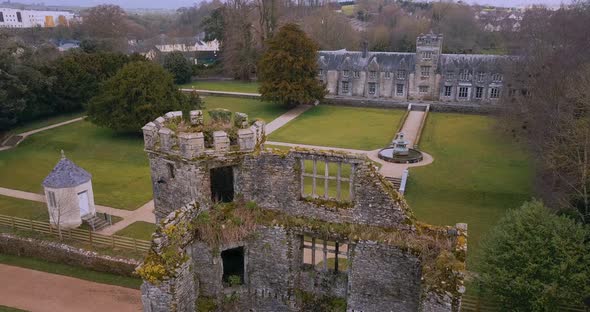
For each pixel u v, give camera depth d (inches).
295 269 789.2
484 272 932.6
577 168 1228.5
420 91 3309.5
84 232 1359.5
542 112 1520.7
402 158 1924.2
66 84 2719.0
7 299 1100.5
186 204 755.4
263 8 3996.1
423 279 642.2
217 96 3462.1
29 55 2566.4
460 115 2854.3
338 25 4581.7
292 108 3090.6
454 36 5064.0
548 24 2268.7
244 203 793.6
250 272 807.7
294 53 2982.3
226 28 4133.9
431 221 1422.2
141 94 2300.7
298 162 756.6
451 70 3184.1
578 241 863.1
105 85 2397.9
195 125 810.2
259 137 803.4
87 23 5506.9
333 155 729.0
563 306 906.7
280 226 767.7
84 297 1110.4
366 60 3415.4
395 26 5418.3
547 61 1777.8
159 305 693.3
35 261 1285.7
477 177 1742.1
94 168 1993.1
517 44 2449.6
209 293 788.6
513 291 850.1
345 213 746.2
